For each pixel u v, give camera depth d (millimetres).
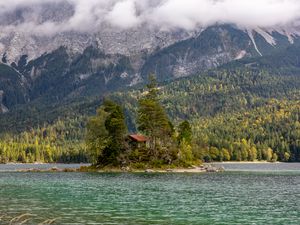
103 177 123562
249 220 53625
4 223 50375
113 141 156625
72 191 85125
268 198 75062
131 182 106625
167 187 94000
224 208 63094
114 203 67688
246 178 123250
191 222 52062
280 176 134125
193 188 92062
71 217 54719
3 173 149625
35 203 66938
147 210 60875
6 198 73188
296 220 53781
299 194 81250
